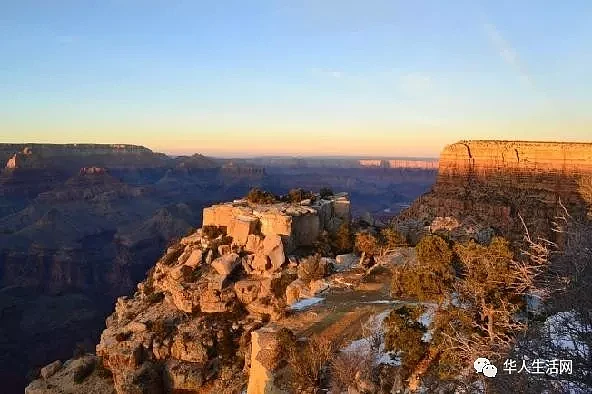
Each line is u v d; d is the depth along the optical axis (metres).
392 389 34.88
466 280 36.66
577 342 17.97
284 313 52.81
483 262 36.16
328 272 62.97
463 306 35.38
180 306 65.62
